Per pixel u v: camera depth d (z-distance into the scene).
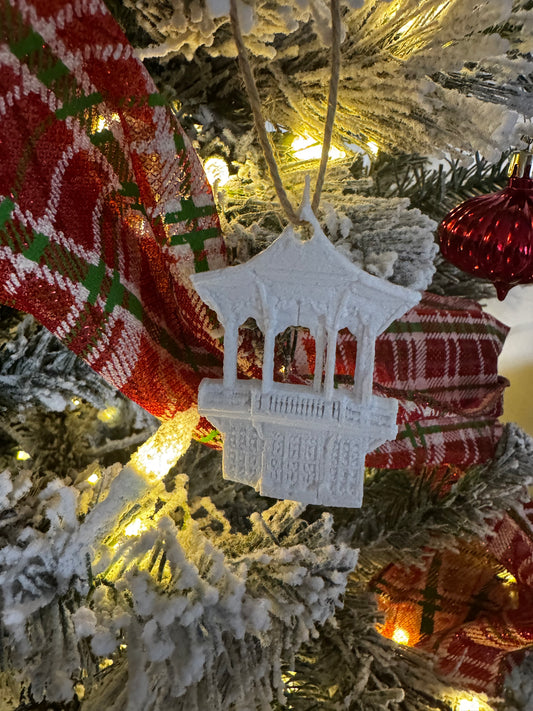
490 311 0.42
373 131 0.19
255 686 0.17
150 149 0.15
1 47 0.12
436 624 0.29
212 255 0.16
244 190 0.20
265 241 0.18
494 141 0.16
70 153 0.14
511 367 0.41
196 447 0.26
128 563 0.17
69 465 0.23
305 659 0.23
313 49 0.17
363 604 0.25
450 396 0.27
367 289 0.14
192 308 0.17
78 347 0.15
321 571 0.19
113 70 0.13
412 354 0.25
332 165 0.22
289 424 0.16
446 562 0.31
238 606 0.16
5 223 0.13
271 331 0.15
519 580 0.29
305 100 0.18
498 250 0.19
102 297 0.15
